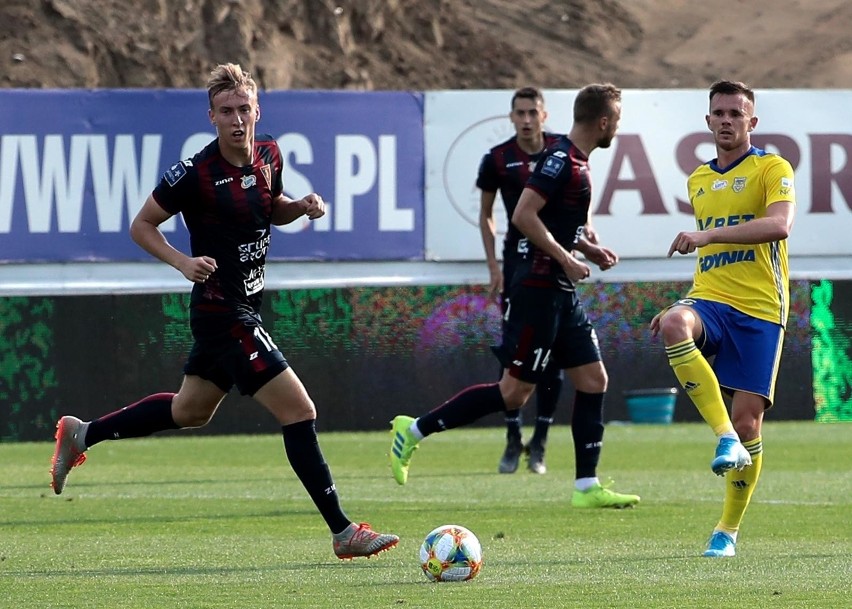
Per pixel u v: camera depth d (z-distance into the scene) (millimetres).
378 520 21281
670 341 16984
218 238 16703
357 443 38969
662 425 43750
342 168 42438
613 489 26328
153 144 41719
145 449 38062
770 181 17531
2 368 41469
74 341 41750
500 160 27859
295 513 22469
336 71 64875
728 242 16922
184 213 16812
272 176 16984
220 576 15633
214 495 25547
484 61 69625
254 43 63719
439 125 42844
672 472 29984
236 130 16344
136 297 41969
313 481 16500
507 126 42969
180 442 40594
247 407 43250
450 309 43188
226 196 16562
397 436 23594
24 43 59812
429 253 43000
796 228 44031
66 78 59344
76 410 41781
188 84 61469
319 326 42719
